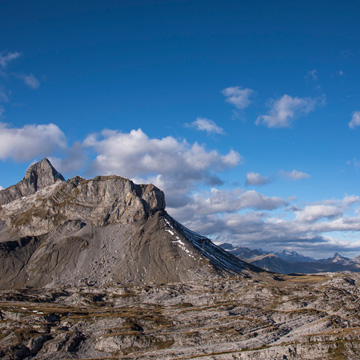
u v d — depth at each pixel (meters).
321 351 192.62
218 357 199.75
